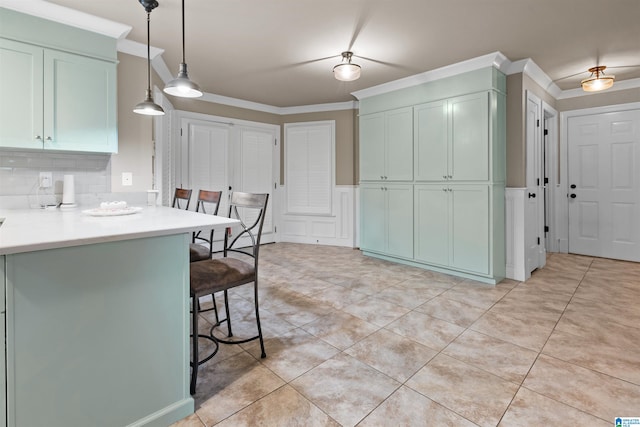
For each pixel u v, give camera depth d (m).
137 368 1.38
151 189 2.98
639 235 4.12
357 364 1.90
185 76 2.02
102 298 1.29
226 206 5.00
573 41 2.93
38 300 1.15
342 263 4.25
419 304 2.81
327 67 3.57
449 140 3.57
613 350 2.02
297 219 5.68
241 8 2.35
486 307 2.74
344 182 5.32
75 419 1.24
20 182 2.38
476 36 2.83
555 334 2.24
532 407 1.52
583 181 4.49
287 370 1.84
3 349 1.09
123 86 2.83
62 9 2.28
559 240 4.71
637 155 4.10
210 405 1.56
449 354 2.00
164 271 1.45
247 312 2.67
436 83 3.67
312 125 5.48
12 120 2.15
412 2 2.30
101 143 2.51
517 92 3.41
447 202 3.62
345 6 2.35
